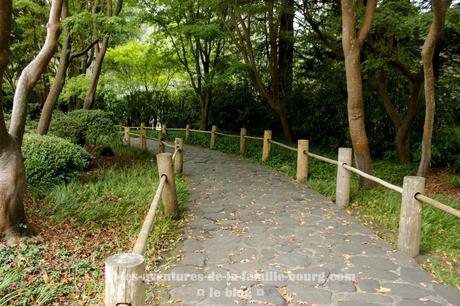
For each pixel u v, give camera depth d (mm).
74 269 3309
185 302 2896
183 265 3535
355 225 4734
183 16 12352
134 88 16609
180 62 14453
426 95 5809
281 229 4539
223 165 8984
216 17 12102
